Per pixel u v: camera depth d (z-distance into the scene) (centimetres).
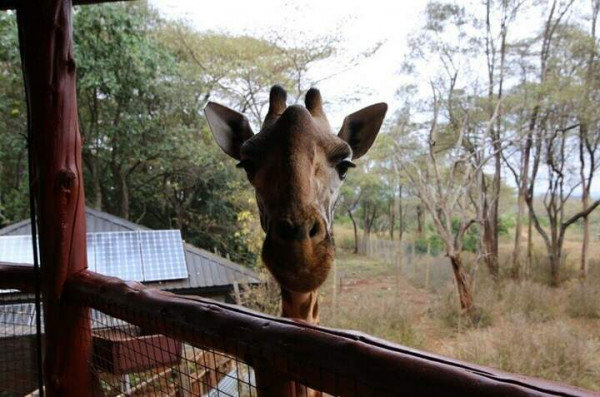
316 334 97
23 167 1398
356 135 237
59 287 224
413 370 77
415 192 1503
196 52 1318
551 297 1030
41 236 227
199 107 1421
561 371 632
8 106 1180
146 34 1330
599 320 889
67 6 228
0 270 258
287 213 149
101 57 1212
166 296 152
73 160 230
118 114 1387
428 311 1041
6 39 1052
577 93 1209
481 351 694
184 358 154
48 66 221
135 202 1677
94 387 221
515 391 65
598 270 1311
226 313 122
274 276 153
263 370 108
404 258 1802
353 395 86
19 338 333
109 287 187
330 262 155
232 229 1510
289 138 161
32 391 332
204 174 1517
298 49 1190
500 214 2075
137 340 181
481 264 1412
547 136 1326
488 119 1407
